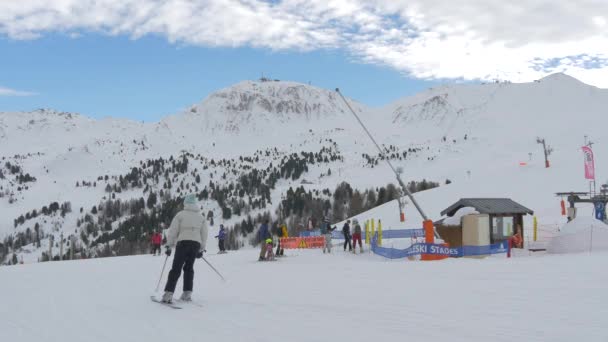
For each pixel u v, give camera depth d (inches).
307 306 323.0
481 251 807.1
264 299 357.7
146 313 308.7
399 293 364.5
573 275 404.5
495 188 2706.7
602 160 3100.4
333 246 1302.9
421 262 618.2
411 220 2262.6
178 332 253.4
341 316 287.3
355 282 436.5
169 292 339.0
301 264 688.4
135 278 554.6
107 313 312.3
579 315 268.8
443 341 226.4
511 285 371.9
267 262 802.2
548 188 2532.0
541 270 446.9
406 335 238.5
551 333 235.5
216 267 696.4
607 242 767.7
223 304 337.1
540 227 1305.4
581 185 2502.5
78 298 386.6
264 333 247.3
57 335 253.3
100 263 887.1
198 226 349.7
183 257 343.6
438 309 299.1
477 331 243.0
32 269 755.4
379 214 2581.2
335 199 7716.5
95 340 240.5
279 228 987.9
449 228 896.9
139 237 7145.7
